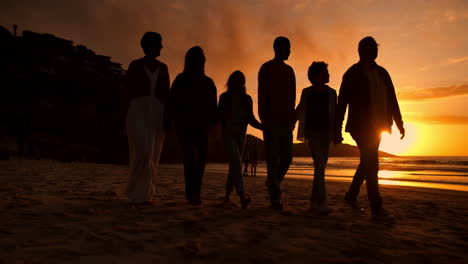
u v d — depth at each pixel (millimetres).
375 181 3305
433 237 2385
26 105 47969
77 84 54938
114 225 2490
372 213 3291
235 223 2689
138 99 3561
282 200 4625
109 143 47469
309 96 3635
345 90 3508
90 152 33062
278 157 3633
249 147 15141
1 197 3756
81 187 5234
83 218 2713
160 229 2398
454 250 2037
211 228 2477
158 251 1856
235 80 3744
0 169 9578
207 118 3682
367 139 3361
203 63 3734
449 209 4070
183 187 5945
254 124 3768
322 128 3553
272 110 3564
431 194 6418
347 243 2133
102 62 66188
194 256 1787
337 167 32656
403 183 11070
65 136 46000
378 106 3357
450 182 11523
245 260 1738
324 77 3633
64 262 1604
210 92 3719
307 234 2367
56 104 51156
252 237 2227
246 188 6602
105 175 8992
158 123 3664
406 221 3080
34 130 42438
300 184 8609
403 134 3545
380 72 3482
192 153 3643
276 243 2090
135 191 3533
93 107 54031
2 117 43406
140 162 3502
